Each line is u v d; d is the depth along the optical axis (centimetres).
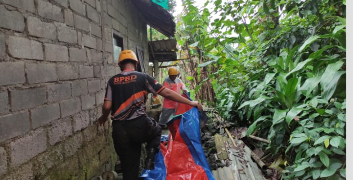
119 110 214
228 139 349
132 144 222
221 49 512
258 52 404
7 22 134
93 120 252
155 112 520
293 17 420
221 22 393
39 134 158
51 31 179
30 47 153
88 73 246
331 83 194
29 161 147
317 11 288
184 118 289
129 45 475
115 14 375
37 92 158
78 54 224
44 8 171
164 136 386
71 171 197
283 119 241
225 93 502
